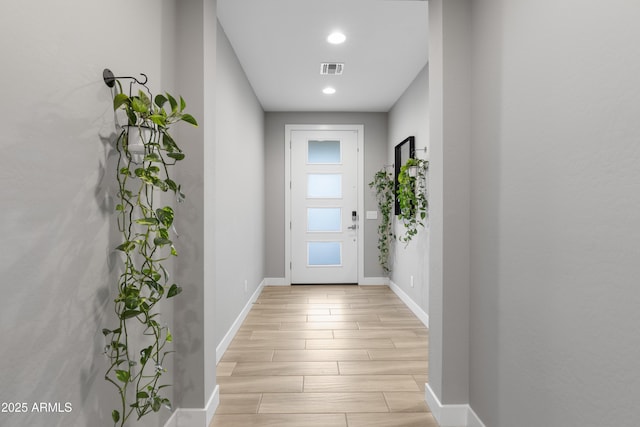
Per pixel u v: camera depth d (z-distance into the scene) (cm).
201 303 191
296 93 454
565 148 121
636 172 95
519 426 148
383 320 376
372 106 514
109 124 128
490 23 172
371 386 238
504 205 160
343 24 290
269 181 544
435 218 205
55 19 102
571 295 118
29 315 94
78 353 113
